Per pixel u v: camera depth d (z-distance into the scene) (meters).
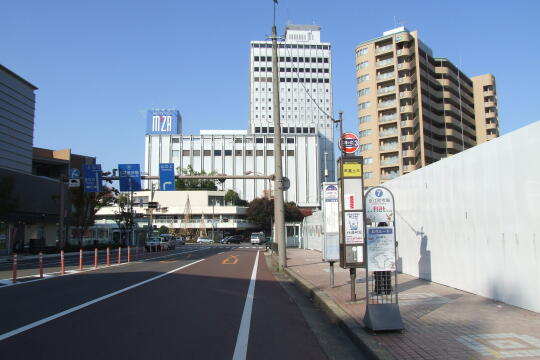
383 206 8.42
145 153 136.50
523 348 6.43
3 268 25.17
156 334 8.27
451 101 92.75
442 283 12.80
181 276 19.12
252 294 13.98
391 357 6.20
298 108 160.12
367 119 88.50
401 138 84.69
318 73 162.62
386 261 8.03
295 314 10.68
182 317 9.91
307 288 14.04
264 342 7.84
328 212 14.08
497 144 9.84
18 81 47.97
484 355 6.15
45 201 50.34
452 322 8.14
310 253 36.19
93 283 16.39
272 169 136.75
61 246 43.84
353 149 15.02
